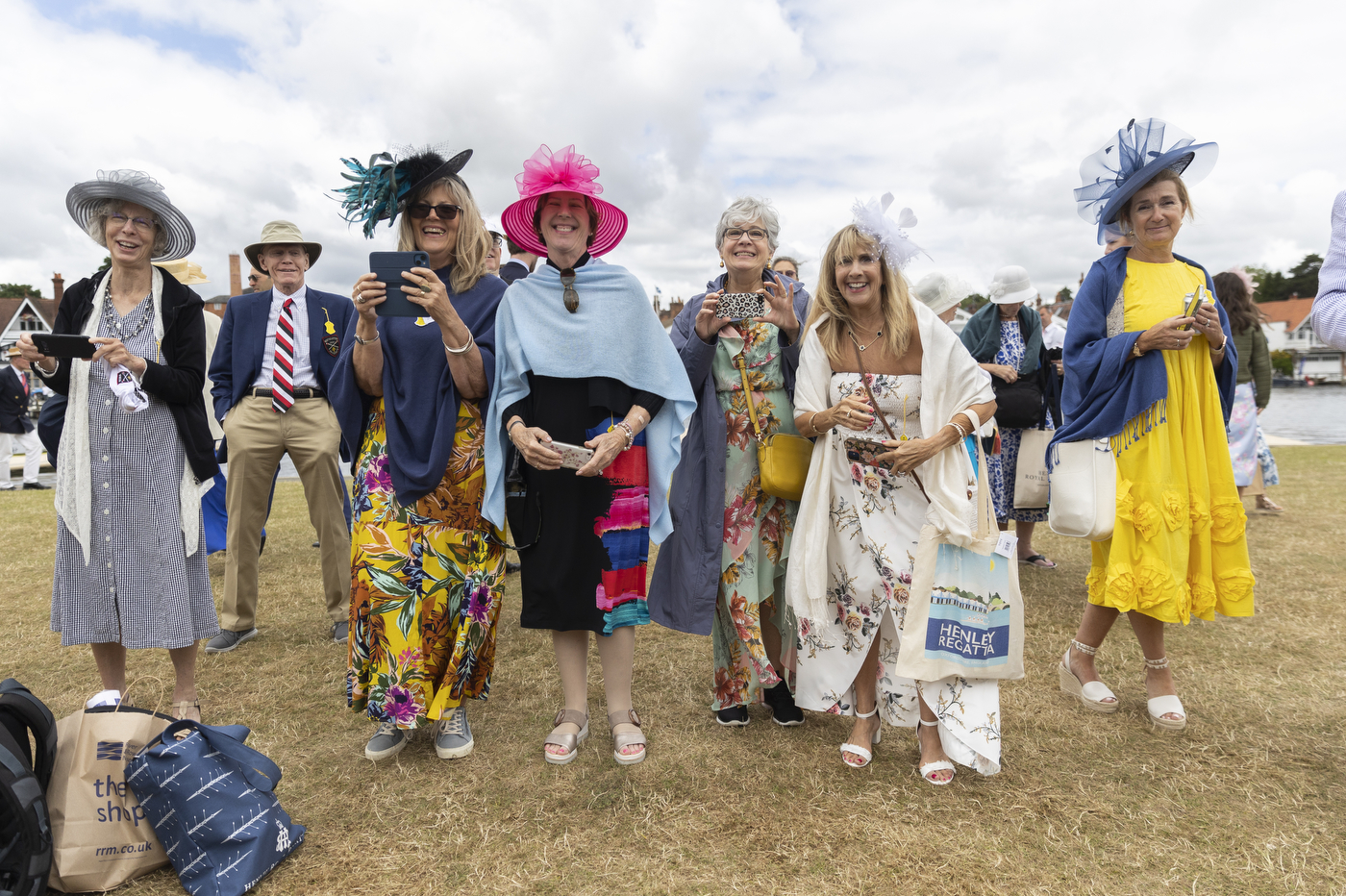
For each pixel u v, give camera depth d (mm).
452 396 2623
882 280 2605
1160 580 2750
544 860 2082
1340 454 11812
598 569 2631
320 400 4039
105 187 2699
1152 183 2869
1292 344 84250
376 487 2672
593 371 2594
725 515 2854
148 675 3500
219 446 4047
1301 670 3357
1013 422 4961
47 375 2629
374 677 2639
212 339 4246
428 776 2574
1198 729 2828
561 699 3254
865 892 1928
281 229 3982
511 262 4543
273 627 4215
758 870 2029
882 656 2662
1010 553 2467
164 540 2750
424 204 2707
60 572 2717
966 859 2059
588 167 2623
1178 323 2697
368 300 2473
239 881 1936
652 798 2410
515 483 2686
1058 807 2318
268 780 2109
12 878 1803
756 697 2973
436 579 2666
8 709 1943
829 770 2598
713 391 2891
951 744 2420
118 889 1974
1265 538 5832
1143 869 2006
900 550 2559
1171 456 2805
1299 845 2096
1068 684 3180
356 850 2141
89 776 1984
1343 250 2461
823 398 2688
